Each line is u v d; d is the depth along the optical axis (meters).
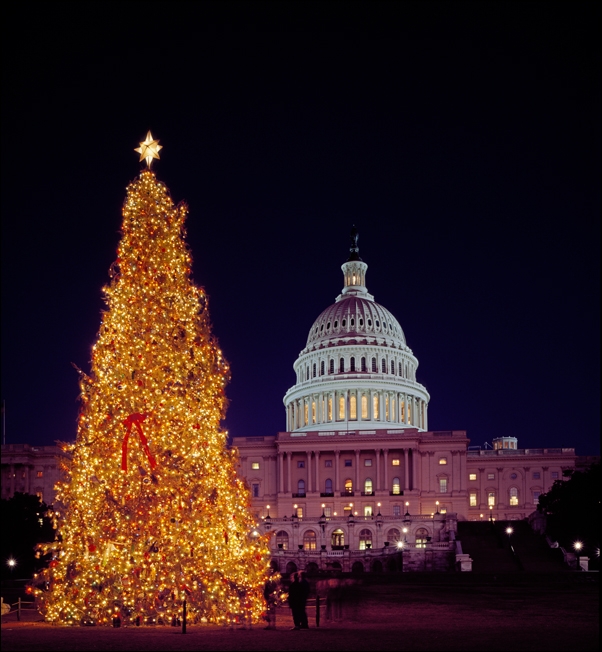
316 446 176.75
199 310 51.44
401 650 34.19
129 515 45.62
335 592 56.84
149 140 50.91
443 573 102.12
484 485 180.12
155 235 49.41
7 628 43.09
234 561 47.03
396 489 174.88
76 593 45.09
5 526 106.81
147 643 36.56
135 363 46.78
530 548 122.69
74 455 47.38
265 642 37.09
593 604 60.22
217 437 48.84
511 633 40.94
